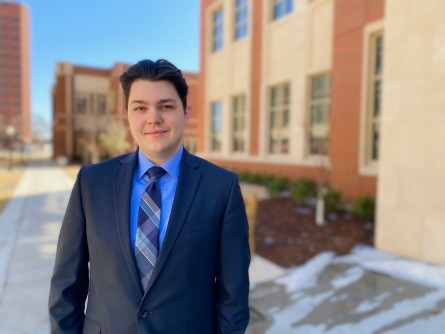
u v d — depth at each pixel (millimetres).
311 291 3732
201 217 1292
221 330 1373
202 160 1479
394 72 4820
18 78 105812
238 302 1375
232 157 13344
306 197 8039
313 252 4973
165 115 1295
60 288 1359
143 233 1257
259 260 4738
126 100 1355
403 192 4734
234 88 13305
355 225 6078
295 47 10016
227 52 13688
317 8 9195
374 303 3410
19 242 5699
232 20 13445
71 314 1370
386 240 4934
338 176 7918
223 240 1363
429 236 4461
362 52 7266
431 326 2939
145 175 1355
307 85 9617
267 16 11234
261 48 11531
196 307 1289
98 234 1268
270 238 5629
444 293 3543
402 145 4734
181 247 1237
